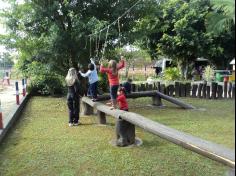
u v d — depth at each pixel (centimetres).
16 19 1372
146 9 1280
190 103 1101
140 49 2186
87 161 544
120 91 785
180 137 432
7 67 2858
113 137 702
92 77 912
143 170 495
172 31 1939
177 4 1842
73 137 708
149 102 1246
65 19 1346
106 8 1325
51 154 586
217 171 476
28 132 765
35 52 1395
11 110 979
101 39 1252
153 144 639
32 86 1553
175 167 503
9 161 552
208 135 390
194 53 1870
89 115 979
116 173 486
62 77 1547
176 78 1875
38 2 1320
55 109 1126
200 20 1723
